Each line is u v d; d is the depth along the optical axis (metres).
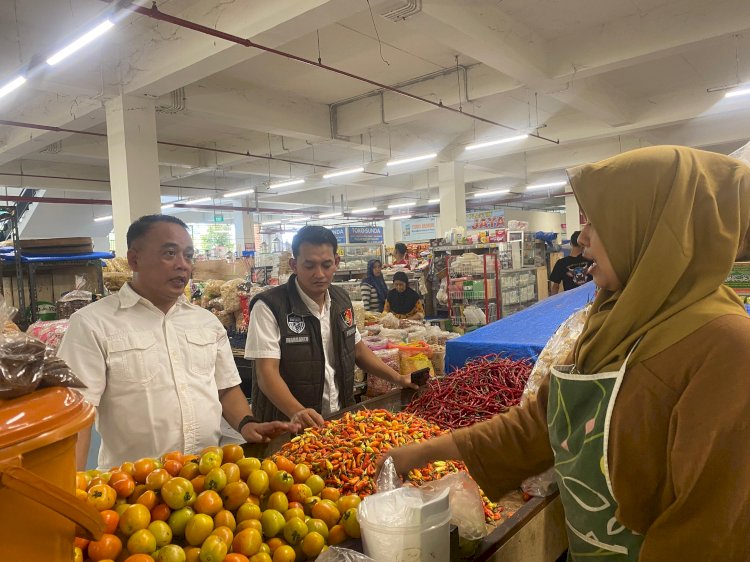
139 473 1.24
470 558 1.11
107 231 18.31
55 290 5.62
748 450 0.76
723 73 8.98
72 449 0.71
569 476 1.00
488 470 1.29
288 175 14.98
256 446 1.64
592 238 0.98
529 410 1.31
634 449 0.88
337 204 21.94
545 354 1.81
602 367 0.95
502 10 6.57
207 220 22.62
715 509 0.77
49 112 8.66
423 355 3.29
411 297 6.87
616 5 6.53
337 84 9.07
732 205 0.88
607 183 0.92
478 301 7.41
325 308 2.41
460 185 13.52
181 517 1.10
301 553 1.13
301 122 9.85
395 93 9.53
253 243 20.31
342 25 6.72
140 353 1.85
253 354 2.23
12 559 0.61
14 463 0.59
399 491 1.09
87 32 5.12
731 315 0.83
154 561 1.03
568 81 7.59
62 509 0.63
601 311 1.03
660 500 0.88
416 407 2.09
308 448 1.52
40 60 5.72
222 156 12.90
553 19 6.83
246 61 7.85
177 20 5.13
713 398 0.79
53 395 0.71
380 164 14.41
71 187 13.60
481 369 2.18
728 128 11.45
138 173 7.60
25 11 6.18
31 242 5.36
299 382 2.28
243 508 1.16
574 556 1.02
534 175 16.92
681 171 0.87
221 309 4.62
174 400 1.89
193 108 8.29
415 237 20.89
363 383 3.27
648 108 10.20
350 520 1.17
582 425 0.97
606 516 0.95
